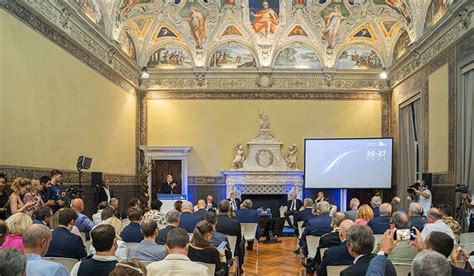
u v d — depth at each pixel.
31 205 7.04
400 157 16.92
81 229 7.35
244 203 11.34
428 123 14.02
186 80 18.16
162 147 17.81
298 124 18.14
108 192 13.10
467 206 10.08
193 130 18.16
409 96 15.78
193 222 8.00
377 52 18.16
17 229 4.76
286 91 18.19
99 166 13.90
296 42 18.00
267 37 17.67
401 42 16.92
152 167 17.95
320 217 8.00
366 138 16.58
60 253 5.02
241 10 16.81
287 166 17.81
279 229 14.41
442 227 5.98
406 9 15.25
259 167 17.66
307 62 18.20
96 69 13.59
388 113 18.12
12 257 2.63
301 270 9.36
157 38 17.91
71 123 11.77
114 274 2.46
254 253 11.79
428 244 3.65
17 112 9.05
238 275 8.15
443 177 12.68
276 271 9.43
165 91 18.25
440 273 2.50
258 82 18.12
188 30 17.39
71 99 11.75
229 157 18.06
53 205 8.54
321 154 16.88
